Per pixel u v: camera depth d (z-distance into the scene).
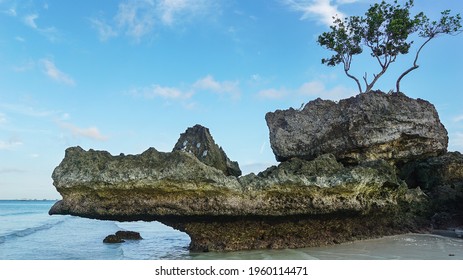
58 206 15.91
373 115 22.28
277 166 17.55
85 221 52.59
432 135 23.25
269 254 15.89
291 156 22.89
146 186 15.21
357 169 17.27
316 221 17.45
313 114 23.34
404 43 28.62
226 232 16.81
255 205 16.05
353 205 17.30
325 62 30.80
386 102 22.95
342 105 23.05
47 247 24.27
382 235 20.56
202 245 17.20
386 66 29.20
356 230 19.36
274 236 17.28
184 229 16.75
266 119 24.25
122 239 26.53
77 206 15.67
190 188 15.30
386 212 20.06
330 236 18.16
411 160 24.20
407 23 27.94
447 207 24.34
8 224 45.56
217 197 15.65
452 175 25.58
